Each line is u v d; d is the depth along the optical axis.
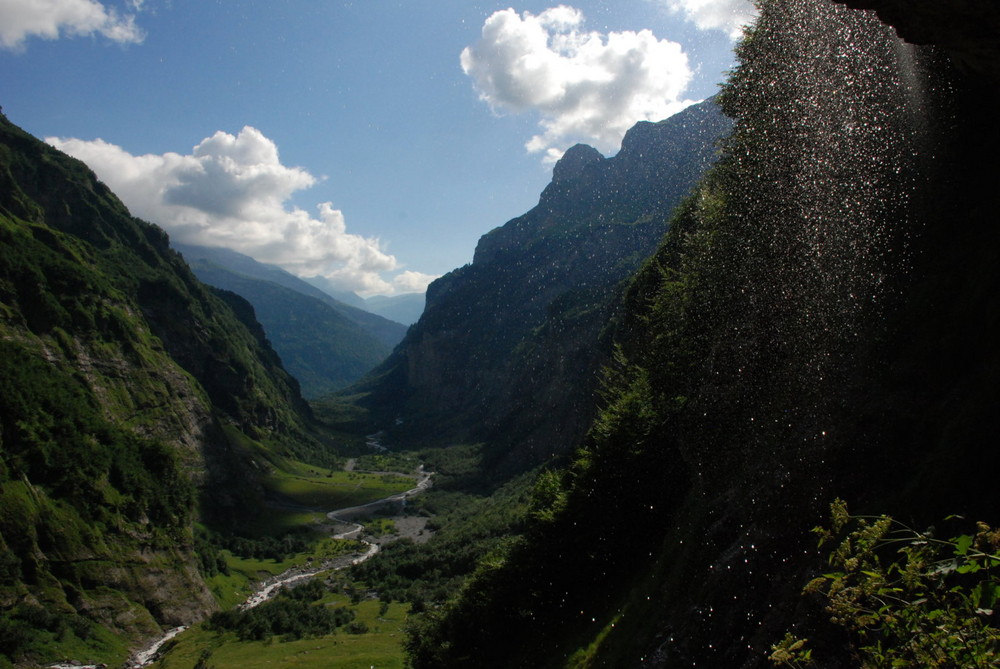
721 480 13.23
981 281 7.73
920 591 2.73
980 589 2.41
